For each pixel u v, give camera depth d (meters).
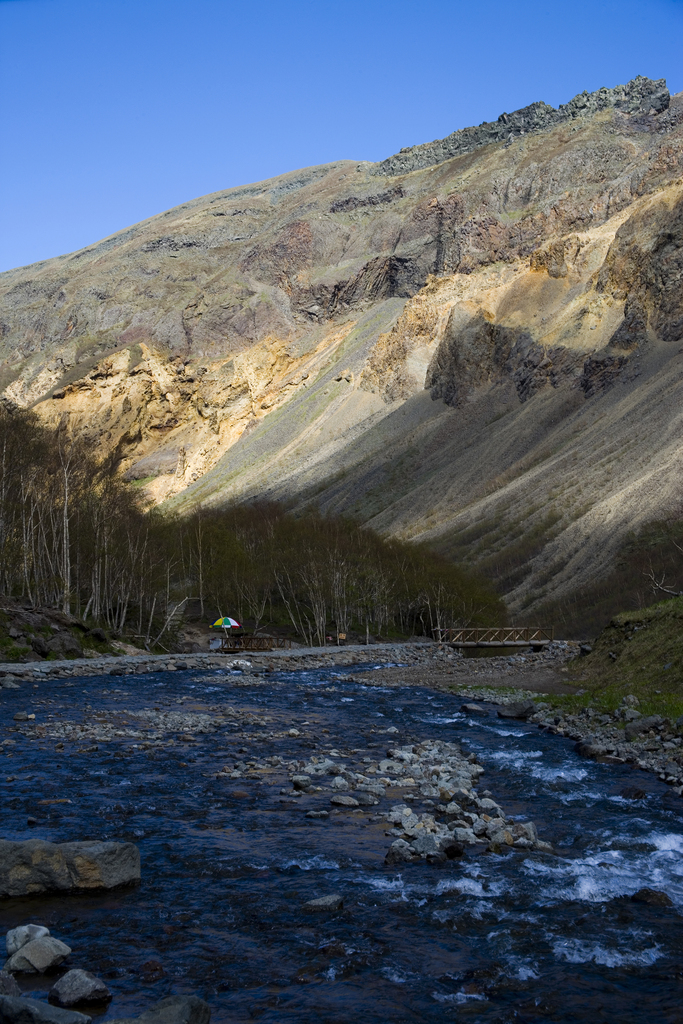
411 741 29.53
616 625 47.91
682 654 35.53
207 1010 9.91
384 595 102.25
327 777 22.94
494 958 12.15
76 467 81.00
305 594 104.12
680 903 14.23
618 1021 10.45
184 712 36.22
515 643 75.12
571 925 13.30
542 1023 10.38
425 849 16.58
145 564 81.19
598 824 18.91
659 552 144.38
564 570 157.12
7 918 13.15
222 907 13.79
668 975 11.69
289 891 14.52
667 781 22.92
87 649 62.34
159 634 75.19
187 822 18.41
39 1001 9.89
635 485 174.62
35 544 73.75
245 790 21.23
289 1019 10.34
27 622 59.09
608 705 33.81
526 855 16.66
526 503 196.00
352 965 11.84
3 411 78.44
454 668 59.56
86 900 14.02
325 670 61.88
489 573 169.50
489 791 22.02
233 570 95.75
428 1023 10.34
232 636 80.75
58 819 18.28
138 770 23.38
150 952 12.11
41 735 28.75
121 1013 10.27
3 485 68.94
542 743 29.27
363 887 14.76
